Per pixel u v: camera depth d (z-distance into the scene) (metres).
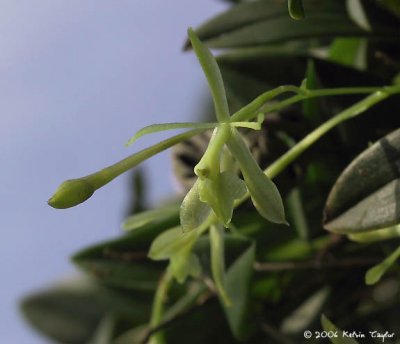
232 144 0.14
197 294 0.20
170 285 0.20
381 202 0.15
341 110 0.18
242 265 0.18
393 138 0.15
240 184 0.14
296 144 0.18
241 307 0.19
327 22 0.19
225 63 0.19
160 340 0.19
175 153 0.20
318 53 0.20
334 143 0.18
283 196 0.19
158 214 0.18
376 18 0.19
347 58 0.20
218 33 0.19
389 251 0.18
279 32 0.19
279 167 0.17
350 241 0.20
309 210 0.20
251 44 0.19
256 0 0.20
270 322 0.20
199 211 0.14
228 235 0.18
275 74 0.19
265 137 0.18
